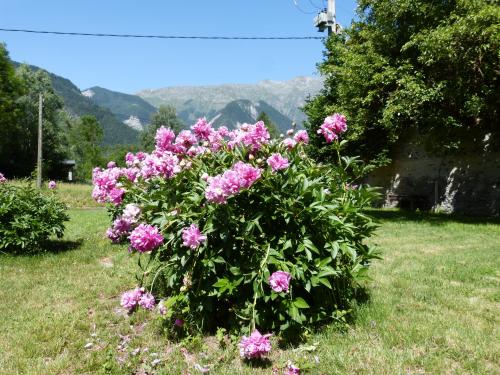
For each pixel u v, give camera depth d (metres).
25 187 7.32
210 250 3.27
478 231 9.36
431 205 14.97
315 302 3.60
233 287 3.14
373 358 2.98
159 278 4.33
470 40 10.19
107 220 11.80
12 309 4.21
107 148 64.62
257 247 3.23
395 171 16.72
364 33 13.23
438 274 5.30
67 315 4.01
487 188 12.88
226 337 3.42
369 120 13.20
